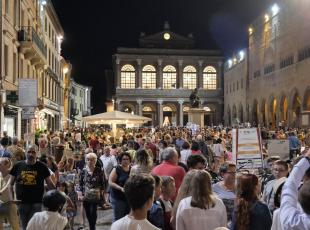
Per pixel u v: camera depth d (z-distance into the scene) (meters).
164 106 98.81
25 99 15.16
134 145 17.86
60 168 13.40
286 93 59.78
